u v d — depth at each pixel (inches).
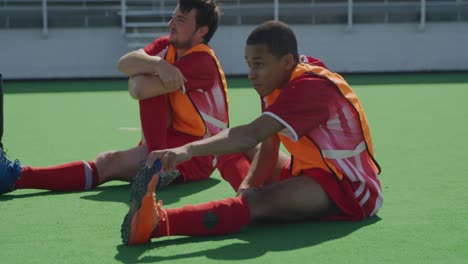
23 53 1071.0
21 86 965.8
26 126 568.1
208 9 327.3
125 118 614.2
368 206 255.3
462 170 361.7
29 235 245.8
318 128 245.1
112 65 1091.3
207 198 305.4
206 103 330.3
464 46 1131.9
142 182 220.8
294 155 254.1
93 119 609.3
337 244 229.5
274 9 1102.4
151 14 1114.1
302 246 227.5
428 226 251.3
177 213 231.9
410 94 797.9
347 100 247.8
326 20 1123.9
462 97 753.6
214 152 226.8
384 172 359.3
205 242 232.8
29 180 309.4
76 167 316.2
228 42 1101.7
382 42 1127.6
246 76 1095.6
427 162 387.2
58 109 689.0
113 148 454.3
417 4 1131.3
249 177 264.2
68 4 1112.2
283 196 244.1
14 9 1065.5
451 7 1124.5
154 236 231.3
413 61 1131.3
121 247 229.1
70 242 236.4
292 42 243.8
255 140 230.8
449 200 293.7
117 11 1107.3
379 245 228.5
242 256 217.6
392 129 530.0
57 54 1078.4
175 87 315.3
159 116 317.7
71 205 290.4
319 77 243.6
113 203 293.1
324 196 248.2
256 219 244.5
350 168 249.3
